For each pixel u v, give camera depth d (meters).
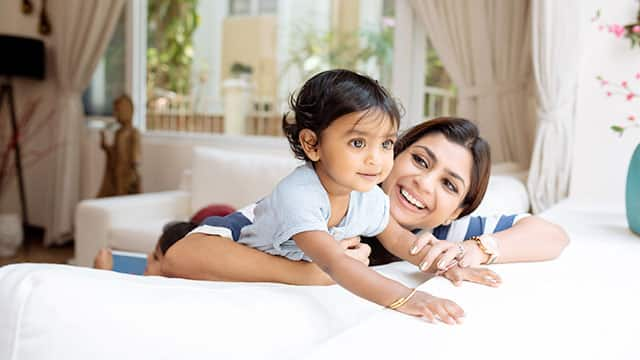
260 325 0.73
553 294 0.92
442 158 1.24
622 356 0.72
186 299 0.73
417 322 0.73
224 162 3.69
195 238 1.11
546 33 2.70
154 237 3.28
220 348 0.71
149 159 4.93
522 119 3.33
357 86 0.88
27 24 5.31
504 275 1.02
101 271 0.79
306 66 4.29
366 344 0.64
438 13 3.46
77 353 0.69
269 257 1.03
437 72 3.72
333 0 4.15
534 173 2.76
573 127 2.74
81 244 3.50
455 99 3.66
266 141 4.39
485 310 0.81
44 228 5.40
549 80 2.71
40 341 0.68
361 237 1.27
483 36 3.35
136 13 4.96
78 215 3.50
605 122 2.42
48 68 5.24
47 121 5.29
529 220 1.26
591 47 2.42
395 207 1.27
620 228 1.65
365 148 0.88
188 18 4.77
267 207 0.98
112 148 4.47
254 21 4.49
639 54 2.34
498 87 3.34
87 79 4.90
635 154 1.55
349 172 0.88
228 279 1.03
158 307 0.71
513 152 3.35
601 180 2.44
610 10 2.38
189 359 0.70
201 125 4.76
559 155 2.73
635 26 2.20
